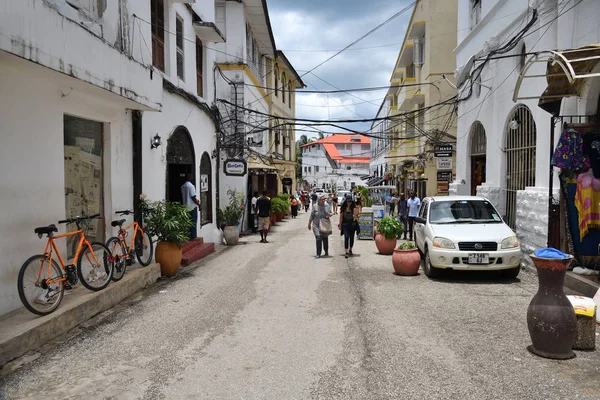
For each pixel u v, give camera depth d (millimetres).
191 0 11844
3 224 5824
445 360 5027
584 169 8312
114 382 4555
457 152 16812
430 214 10594
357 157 69938
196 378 4629
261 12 21125
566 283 8250
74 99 7324
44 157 6609
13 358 5102
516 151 11812
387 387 4371
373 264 11625
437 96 21516
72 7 6859
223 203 20312
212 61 15977
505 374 4629
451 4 21391
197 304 7594
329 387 4387
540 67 9812
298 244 16219
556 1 9195
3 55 5004
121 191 9047
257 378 4613
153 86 9078
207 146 15227
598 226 8266
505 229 9586
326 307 7355
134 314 6988
